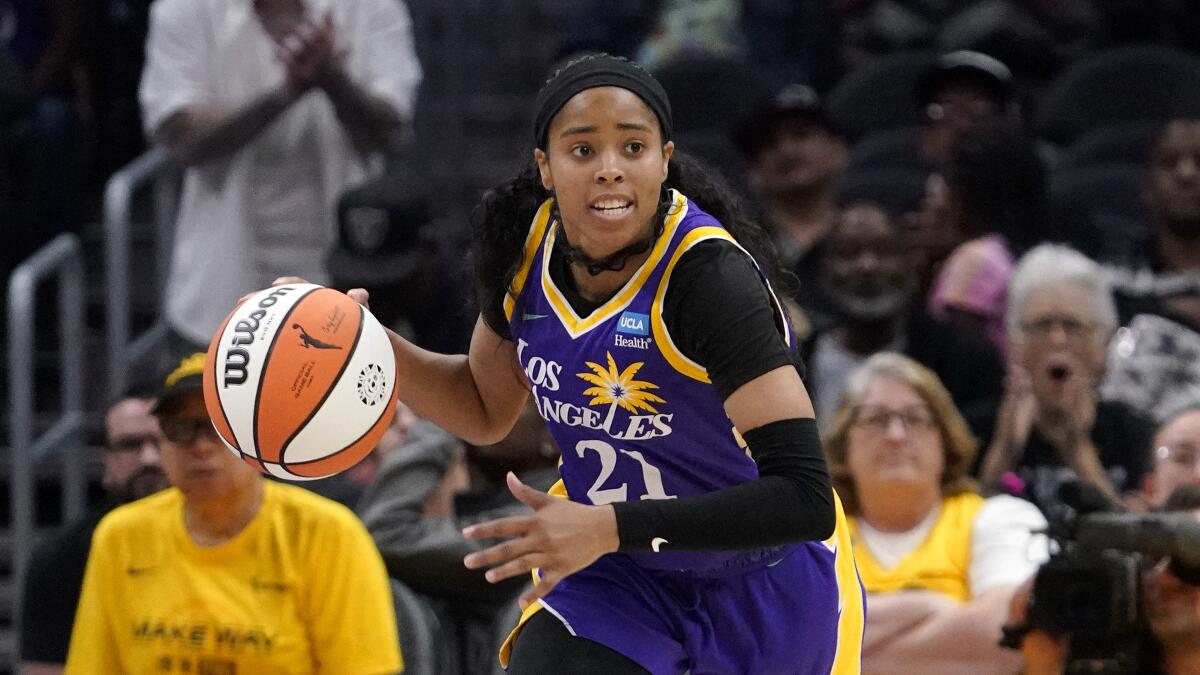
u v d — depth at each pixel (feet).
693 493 39.86
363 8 87.15
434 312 76.54
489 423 43.16
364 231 73.20
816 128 85.25
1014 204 82.02
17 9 105.81
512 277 39.96
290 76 82.84
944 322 74.49
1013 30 106.22
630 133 36.63
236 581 52.90
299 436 38.70
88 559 59.72
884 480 58.34
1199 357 71.82
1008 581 56.24
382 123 85.92
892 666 55.36
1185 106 100.78
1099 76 102.17
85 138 102.83
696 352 37.37
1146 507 60.64
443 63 121.90
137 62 108.47
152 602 53.16
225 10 85.25
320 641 52.85
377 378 39.63
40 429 96.07
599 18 111.14
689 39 109.19
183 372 52.31
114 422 63.26
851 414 59.57
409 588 59.06
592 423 39.19
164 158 92.94
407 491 59.57
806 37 112.88
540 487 60.54
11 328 84.48
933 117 90.84
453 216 112.57
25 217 98.89
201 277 83.82
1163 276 81.35
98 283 105.50
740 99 101.19
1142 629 50.24
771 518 35.14
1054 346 64.39
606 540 34.40
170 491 55.06
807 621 41.47
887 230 74.38
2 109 97.86
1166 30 109.91
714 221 38.22
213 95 85.05
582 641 40.29
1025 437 64.69
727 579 41.14
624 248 37.52
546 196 40.11
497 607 58.95
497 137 119.65
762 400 36.14
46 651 59.31
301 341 38.99
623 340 37.86
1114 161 96.17
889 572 57.93
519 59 122.31
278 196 84.69
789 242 83.61
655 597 41.06
